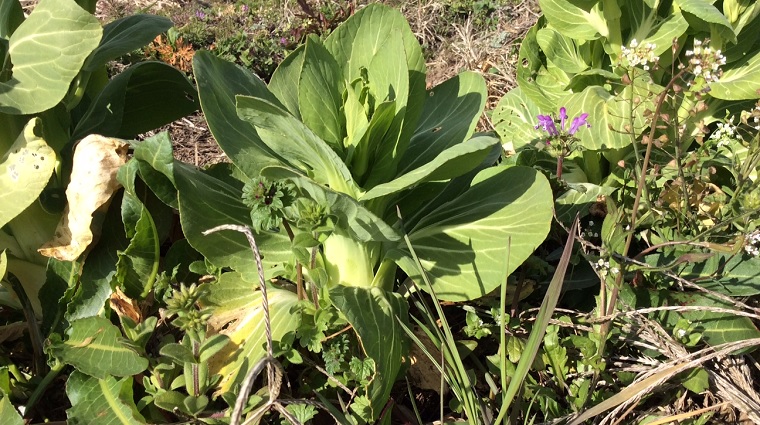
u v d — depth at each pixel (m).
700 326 0.45
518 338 0.46
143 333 0.39
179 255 0.47
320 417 0.42
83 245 0.42
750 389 0.43
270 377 0.33
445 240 0.45
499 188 0.46
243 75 0.48
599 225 0.55
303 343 0.40
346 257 0.44
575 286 0.49
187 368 0.38
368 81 0.45
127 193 0.42
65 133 0.48
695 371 0.43
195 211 0.42
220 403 0.41
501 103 0.69
